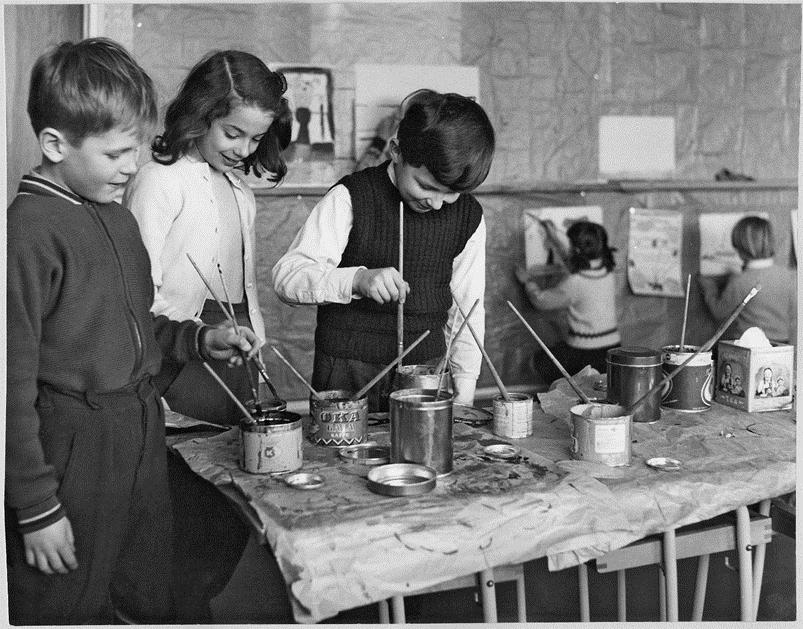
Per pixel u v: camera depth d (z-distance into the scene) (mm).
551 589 2086
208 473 1419
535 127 3734
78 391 1356
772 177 4020
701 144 3934
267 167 2242
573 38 3734
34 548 1281
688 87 3891
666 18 3824
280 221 3480
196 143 2006
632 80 3826
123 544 1475
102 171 1351
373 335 1977
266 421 1451
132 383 1438
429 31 3543
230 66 1906
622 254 3889
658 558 1425
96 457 1369
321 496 1296
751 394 1752
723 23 3885
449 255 2021
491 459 1463
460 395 2076
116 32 3131
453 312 2088
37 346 1285
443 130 1688
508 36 3650
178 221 2002
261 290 3500
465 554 1192
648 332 3949
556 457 1501
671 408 1771
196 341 1560
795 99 3994
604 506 1300
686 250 3953
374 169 1979
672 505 1336
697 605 1805
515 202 3730
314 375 2029
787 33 3951
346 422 1541
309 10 3393
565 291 3773
